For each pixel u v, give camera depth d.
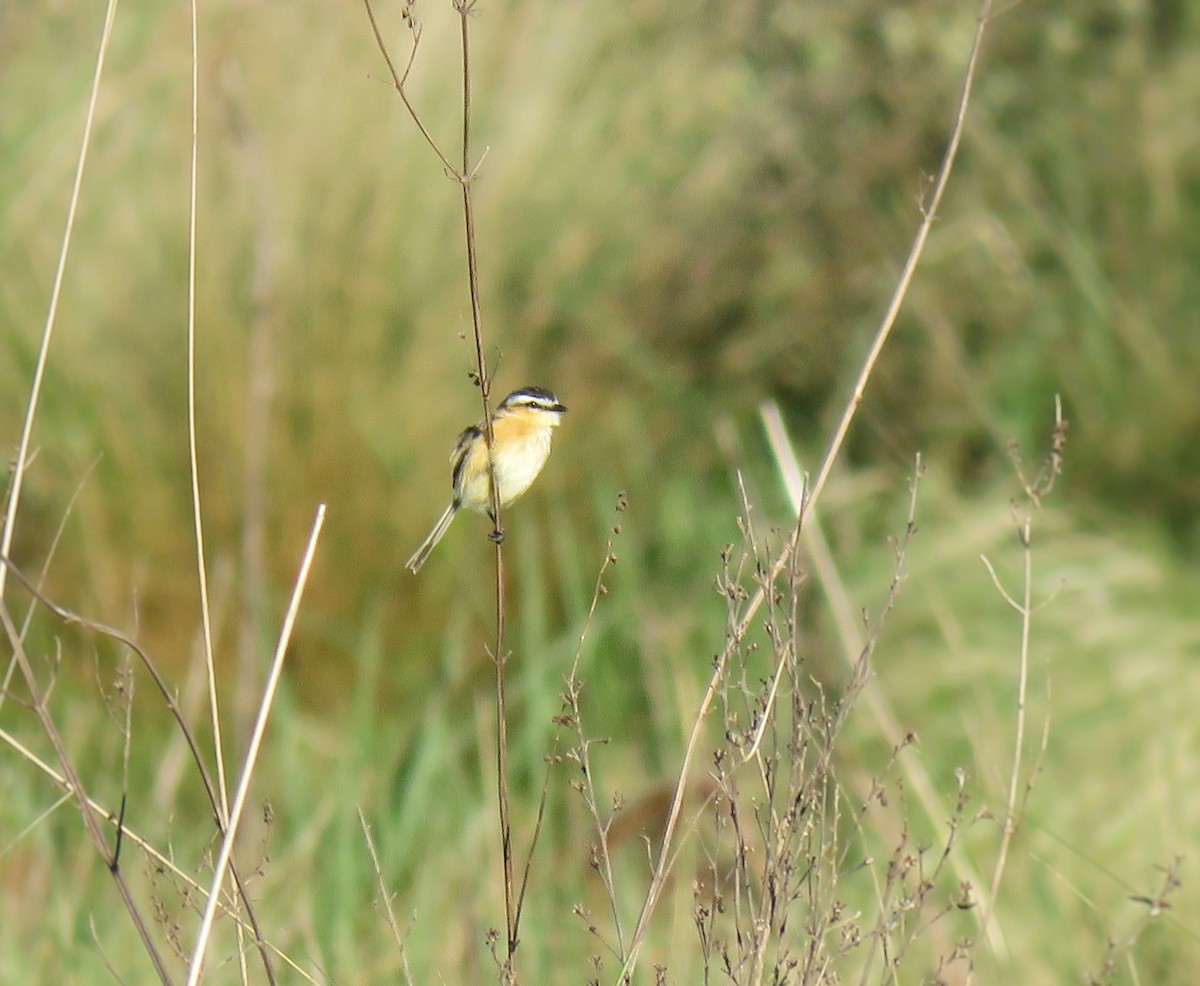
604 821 9.26
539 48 13.28
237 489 11.46
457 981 7.57
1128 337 13.80
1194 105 14.46
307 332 11.74
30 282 11.96
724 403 13.36
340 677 11.22
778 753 6.65
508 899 6.03
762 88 14.74
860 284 14.11
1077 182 14.50
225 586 10.56
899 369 13.92
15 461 6.04
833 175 14.54
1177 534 13.17
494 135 12.79
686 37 14.46
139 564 11.02
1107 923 8.69
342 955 7.60
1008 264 14.15
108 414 11.56
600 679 10.71
